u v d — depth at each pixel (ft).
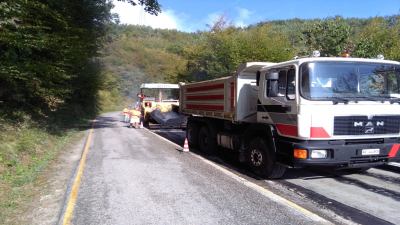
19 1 39.34
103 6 79.92
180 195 22.95
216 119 39.47
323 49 62.08
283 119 26.07
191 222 18.31
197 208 20.45
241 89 32.22
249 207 20.67
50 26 50.90
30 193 23.57
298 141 24.71
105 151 41.32
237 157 38.11
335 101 24.11
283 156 26.12
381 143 25.18
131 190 24.12
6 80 43.57
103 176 28.19
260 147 28.66
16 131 39.70
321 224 18.16
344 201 22.25
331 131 24.04
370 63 25.58
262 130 28.12
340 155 24.17
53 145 43.52
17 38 40.01
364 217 19.34
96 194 23.24
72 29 55.93
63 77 53.78
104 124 85.66
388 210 20.52
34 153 35.96
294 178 28.40
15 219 18.88
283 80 26.30
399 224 18.38
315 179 28.12
